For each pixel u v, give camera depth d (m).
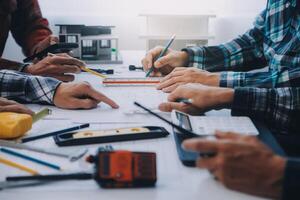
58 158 0.60
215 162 0.50
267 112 0.80
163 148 0.64
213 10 1.86
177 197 0.49
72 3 1.89
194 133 0.67
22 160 0.59
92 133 0.68
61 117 0.81
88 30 1.47
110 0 1.91
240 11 1.93
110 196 0.49
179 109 0.83
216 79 1.01
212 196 0.49
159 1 1.92
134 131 0.69
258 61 1.34
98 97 0.89
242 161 0.49
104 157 0.51
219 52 1.31
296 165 0.49
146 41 1.68
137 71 1.31
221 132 0.54
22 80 0.93
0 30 1.47
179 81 1.03
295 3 1.14
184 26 1.68
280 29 1.19
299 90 0.81
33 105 0.91
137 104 0.90
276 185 0.49
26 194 0.49
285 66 1.04
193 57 1.28
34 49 1.48
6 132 0.67
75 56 1.44
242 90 0.82
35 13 1.63
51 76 1.17
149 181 0.51
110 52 1.48
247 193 0.49
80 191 0.50
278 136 0.81
